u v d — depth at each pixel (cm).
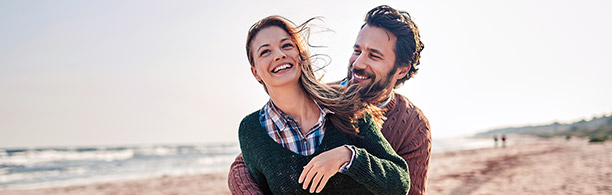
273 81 172
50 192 1459
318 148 176
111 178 2017
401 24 218
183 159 3791
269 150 179
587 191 831
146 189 1418
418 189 223
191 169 2536
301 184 173
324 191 172
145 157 4197
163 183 1600
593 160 1611
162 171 2411
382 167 162
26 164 3316
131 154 4775
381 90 217
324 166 151
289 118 180
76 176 2223
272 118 183
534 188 930
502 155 2644
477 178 1217
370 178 156
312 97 180
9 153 4853
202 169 2505
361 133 178
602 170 1204
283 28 176
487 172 1409
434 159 2500
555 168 1388
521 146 4406
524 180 1098
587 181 980
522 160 1991
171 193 1283
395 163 175
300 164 175
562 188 897
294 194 175
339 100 177
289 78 172
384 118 205
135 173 2308
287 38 173
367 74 217
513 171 1386
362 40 220
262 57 172
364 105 186
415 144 224
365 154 158
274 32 173
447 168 1698
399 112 226
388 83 218
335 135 178
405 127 224
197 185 1484
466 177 1266
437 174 1409
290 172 175
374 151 176
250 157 188
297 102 179
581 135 7675
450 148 4797
